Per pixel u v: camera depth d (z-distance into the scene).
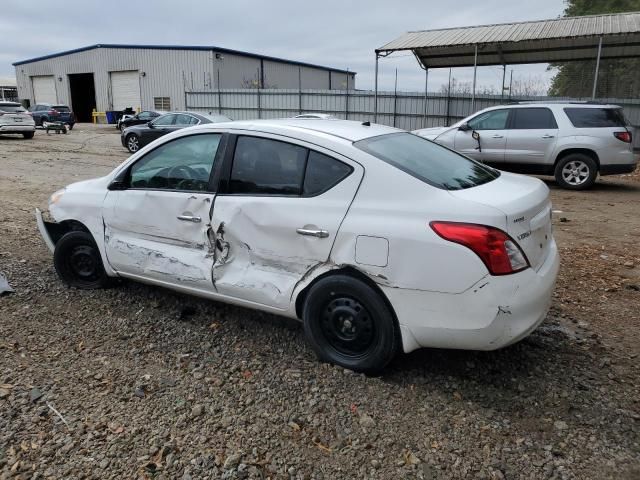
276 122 3.88
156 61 40.53
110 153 18.06
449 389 3.31
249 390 3.28
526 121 11.69
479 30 19.20
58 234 5.11
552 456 2.71
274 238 3.52
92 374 3.44
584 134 11.14
